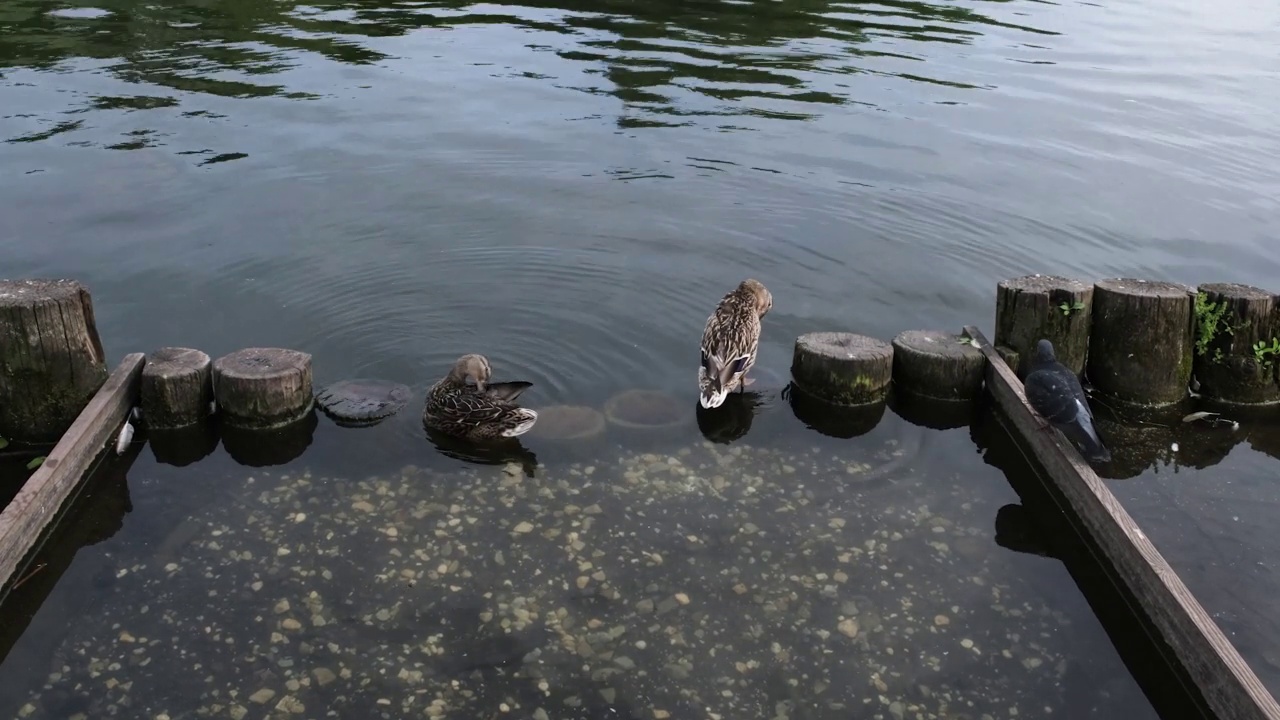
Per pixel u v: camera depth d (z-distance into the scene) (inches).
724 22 430.0
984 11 482.0
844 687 170.4
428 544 184.4
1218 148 300.4
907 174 281.9
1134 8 509.0
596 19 428.5
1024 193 274.2
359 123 300.0
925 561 185.3
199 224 250.2
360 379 211.2
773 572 182.5
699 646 173.8
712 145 293.9
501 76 339.6
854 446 204.2
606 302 232.7
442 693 168.1
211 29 395.9
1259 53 411.8
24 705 165.9
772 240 253.4
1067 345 214.1
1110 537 183.6
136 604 176.1
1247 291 215.5
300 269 238.1
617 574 181.5
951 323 229.3
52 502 185.0
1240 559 186.5
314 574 179.9
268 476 194.2
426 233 251.6
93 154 275.0
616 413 207.6
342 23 411.5
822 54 383.6
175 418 200.4
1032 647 175.6
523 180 274.4
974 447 205.6
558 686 169.2
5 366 195.2
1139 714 169.3
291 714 165.8
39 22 392.5
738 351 206.8
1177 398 215.8
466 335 222.5
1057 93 342.0
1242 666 165.9
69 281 199.8
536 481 194.2
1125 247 252.4
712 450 201.3
